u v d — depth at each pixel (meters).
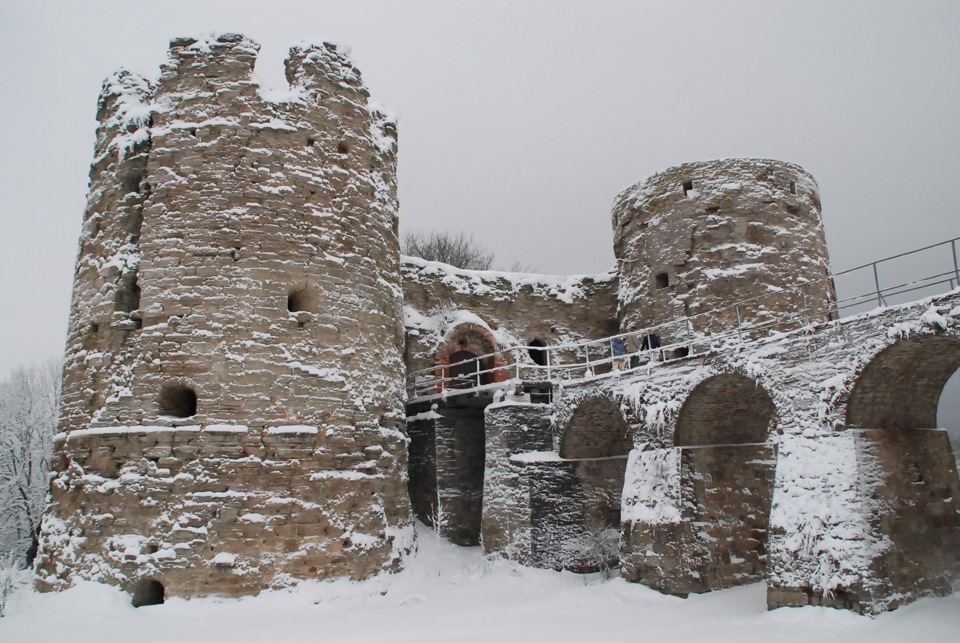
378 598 13.55
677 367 14.71
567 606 13.22
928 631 9.50
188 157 14.37
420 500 19.83
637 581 14.30
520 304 25.22
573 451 17.55
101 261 14.64
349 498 13.88
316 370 14.04
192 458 12.98
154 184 14.34
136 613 11.98
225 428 13.10
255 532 12.82
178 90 14.85
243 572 12.58
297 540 13.10
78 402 14.12
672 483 14.04
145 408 13.30
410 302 23.23
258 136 14.61
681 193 20.39
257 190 14.34
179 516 12.71
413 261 23.59
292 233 14.39
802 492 11.49
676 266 20.06
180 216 14.05
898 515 11.26
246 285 13.84
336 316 14.53
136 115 15.02
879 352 11.07
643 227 21.23
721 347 13.77
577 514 17.02
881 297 11.34
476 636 10.74
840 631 9.91
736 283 19.28
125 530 12.83
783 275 19.44
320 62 15.73
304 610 12.46
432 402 20.12
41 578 13.55
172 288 13.73
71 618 11.81
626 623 11.52
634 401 15.30
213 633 11.19
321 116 15.39
